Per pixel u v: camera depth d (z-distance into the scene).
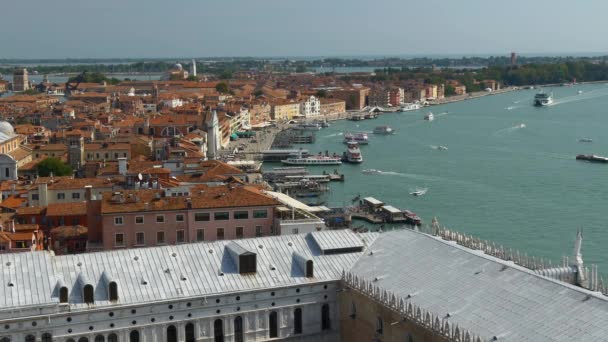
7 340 84.56
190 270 97.44
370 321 93.75
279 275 99.06
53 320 86.31
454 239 109.38
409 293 90.00
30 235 153.25
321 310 99.81
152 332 91.06
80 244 160.12
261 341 96.56
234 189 165.88
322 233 108.25
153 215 154.25
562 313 75.31
